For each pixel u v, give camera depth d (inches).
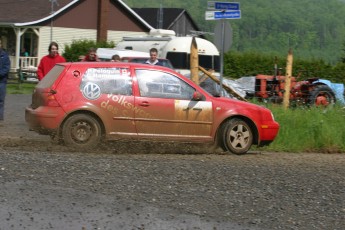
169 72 560.4
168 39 1290.6
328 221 340.5
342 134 665.6
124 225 313.6
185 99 560.4
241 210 349.4
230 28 743.1
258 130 577.9
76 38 1964.8
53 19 1909.4
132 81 550.9
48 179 387.2
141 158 499.5
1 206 331.3
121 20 2059.5
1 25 1835.6
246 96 941.8
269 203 366.6
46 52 1897.1
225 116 567.8
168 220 324.5
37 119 536.4
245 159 536.1
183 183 399.9
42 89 544.4
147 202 352.2
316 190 406.3
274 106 727.7
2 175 390.9
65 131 534.9
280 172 462.3
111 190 371.9
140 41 1348.4
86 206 338.6
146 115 549.3
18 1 2034.9
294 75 1558.8
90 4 1989.4
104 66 548.7
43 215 321.4
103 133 543.5
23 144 557.0
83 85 541.3
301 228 326.3
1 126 712.4
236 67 1612.9
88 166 433.7
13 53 1923.0
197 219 328.8
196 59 708.0
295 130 657.6
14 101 1088.8
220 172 443.2
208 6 748.0
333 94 960.9
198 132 562.9
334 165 527.8
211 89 753.0
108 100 542.3
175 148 564.7
